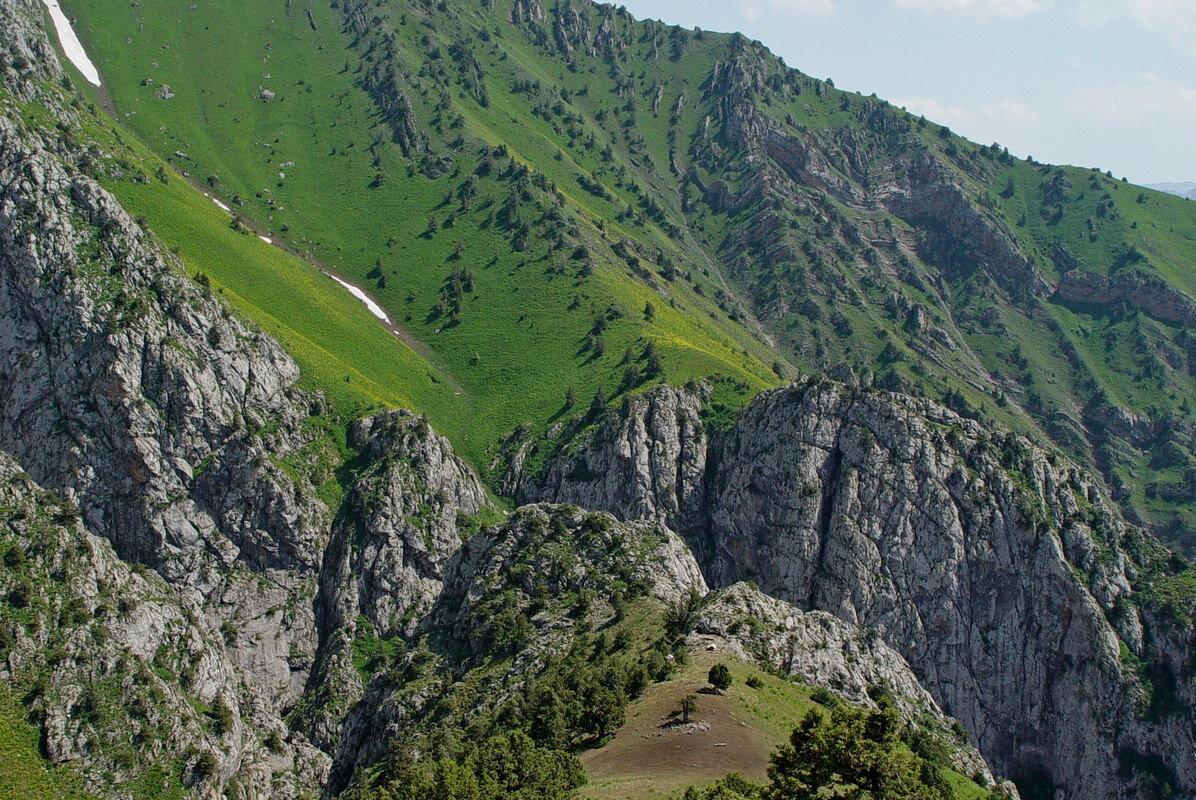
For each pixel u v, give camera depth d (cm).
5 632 12875
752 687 10038
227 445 19375
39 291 19288
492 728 10662
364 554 19275
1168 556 19850
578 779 7881
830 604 19725
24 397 18838
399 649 18388
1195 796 17088
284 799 14675
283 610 18625
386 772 11206
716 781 6912
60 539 14312
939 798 6034
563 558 14812
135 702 13100
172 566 18175
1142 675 18325
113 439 18650
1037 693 19212
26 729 12262
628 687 10238
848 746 5984
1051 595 19500
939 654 19500
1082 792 18288
